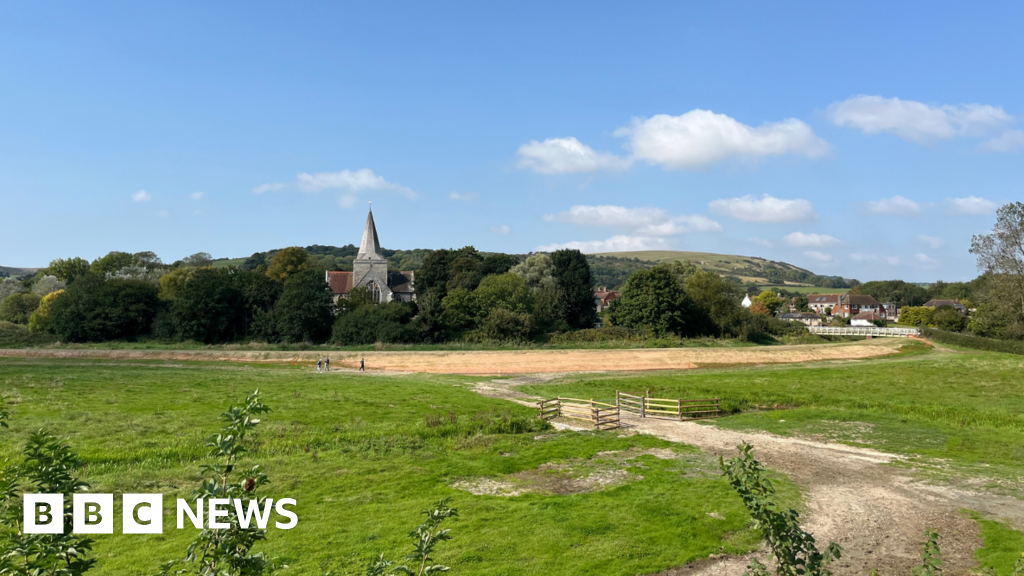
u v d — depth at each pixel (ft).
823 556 22.38
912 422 114.52
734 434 105.19
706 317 313.94
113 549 51.67
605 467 83.10
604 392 153.38
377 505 65.46
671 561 52.01
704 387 158.71
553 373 203.21
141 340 272.51
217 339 277.03
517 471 81.30
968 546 56.49
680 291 300.40
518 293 302.25
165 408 118.52
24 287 424.05
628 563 51.39
